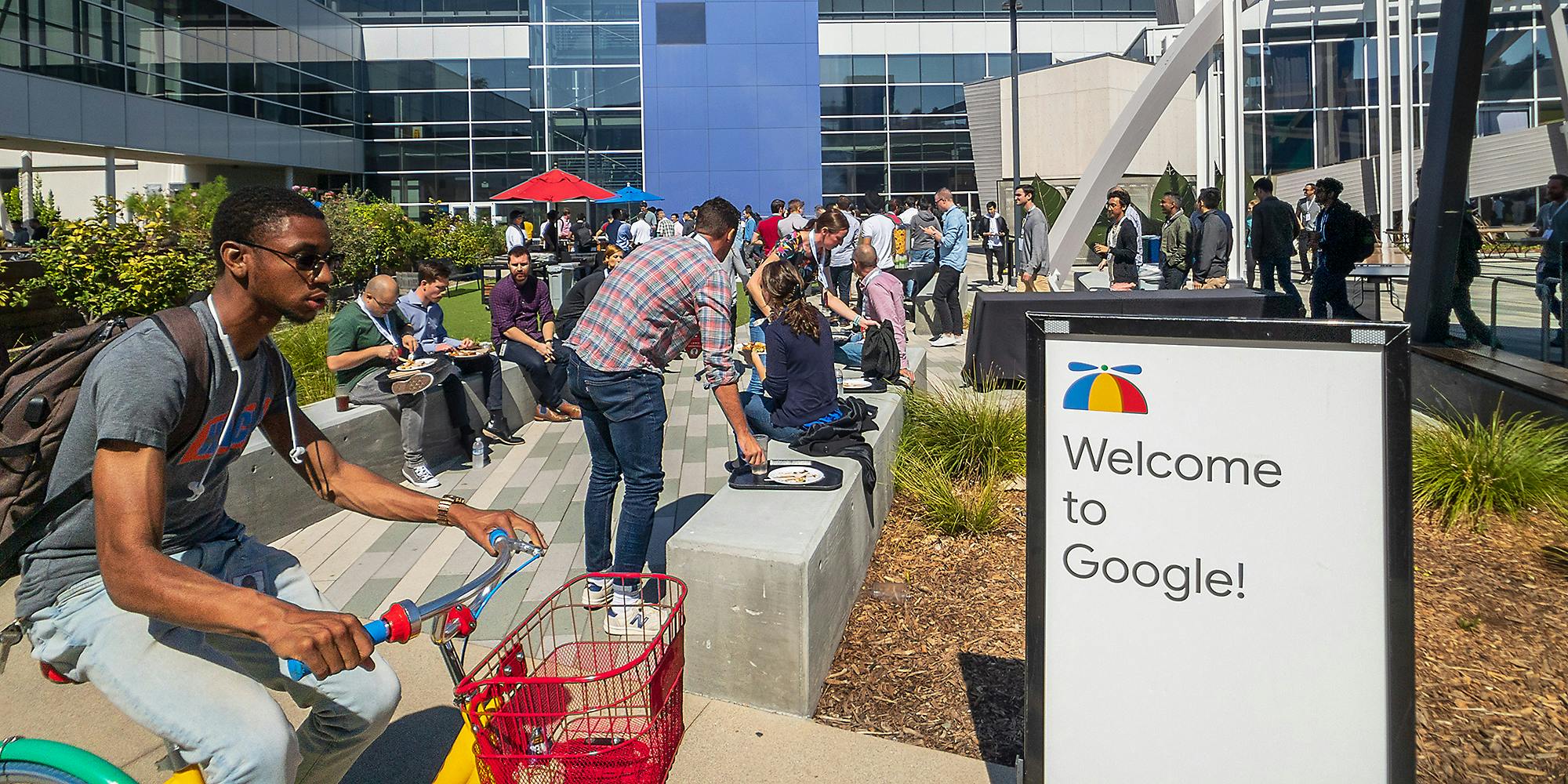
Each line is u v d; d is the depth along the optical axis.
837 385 6.36
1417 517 5.07
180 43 26.52
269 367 2.27
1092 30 38.50
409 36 36.66
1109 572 2.33
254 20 29.95
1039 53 38.38
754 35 37.28
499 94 37.00
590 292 8.96
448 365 6.99
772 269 5.85
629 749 2.32
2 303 11.43
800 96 37.47
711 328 4.12
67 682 2.16
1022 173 28.50
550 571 4.99
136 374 1.88
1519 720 3.23
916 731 3.37
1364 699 2.19
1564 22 7.11
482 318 16.02
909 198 37.19
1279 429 2.21
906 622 4.17
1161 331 2.26
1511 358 7.36
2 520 1.99
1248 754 2.26
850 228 14.52
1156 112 15.55
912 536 5.13
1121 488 2.32
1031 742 2.39
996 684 3.63
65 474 1.96
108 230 11.29
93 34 23.22
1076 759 2.37
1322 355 2.18
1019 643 3.92
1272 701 2.24
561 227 26.27
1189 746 2.30
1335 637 2.20
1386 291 14.30
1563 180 7.42
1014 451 5.93
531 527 2.30
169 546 2.16
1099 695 2.35
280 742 1.99
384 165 36.91
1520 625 3.86
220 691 2.01
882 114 38.16
